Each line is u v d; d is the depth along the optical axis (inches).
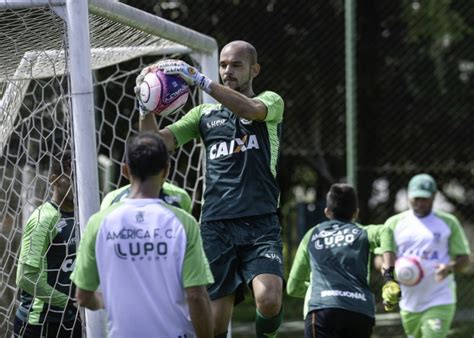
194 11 1654.8
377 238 882.8
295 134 1738.4
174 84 674.8
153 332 546.6
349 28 1390.3
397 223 1093.1
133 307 545.6
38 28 730.8
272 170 745.0
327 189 1995.6
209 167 751.7
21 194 922.7
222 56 750.5
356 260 871.1
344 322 855.7
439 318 1062.4
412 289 1072.2
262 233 736.3
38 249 779.4
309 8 1711.4
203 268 550.9
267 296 713.6
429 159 1711.4
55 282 795.4
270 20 1700.3
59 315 811.4
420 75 1744.6
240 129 743.7
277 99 734.5
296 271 907.4
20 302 844.0
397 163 1699.1
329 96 1728.6
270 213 741.9
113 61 965.8
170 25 824.3
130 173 563.2
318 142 1743.4
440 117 1726.1
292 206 1921.8
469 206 1888.5
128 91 1355.8
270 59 1706.4
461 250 1073.5
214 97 690.2
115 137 1170.6
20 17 702.5
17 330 818.8
